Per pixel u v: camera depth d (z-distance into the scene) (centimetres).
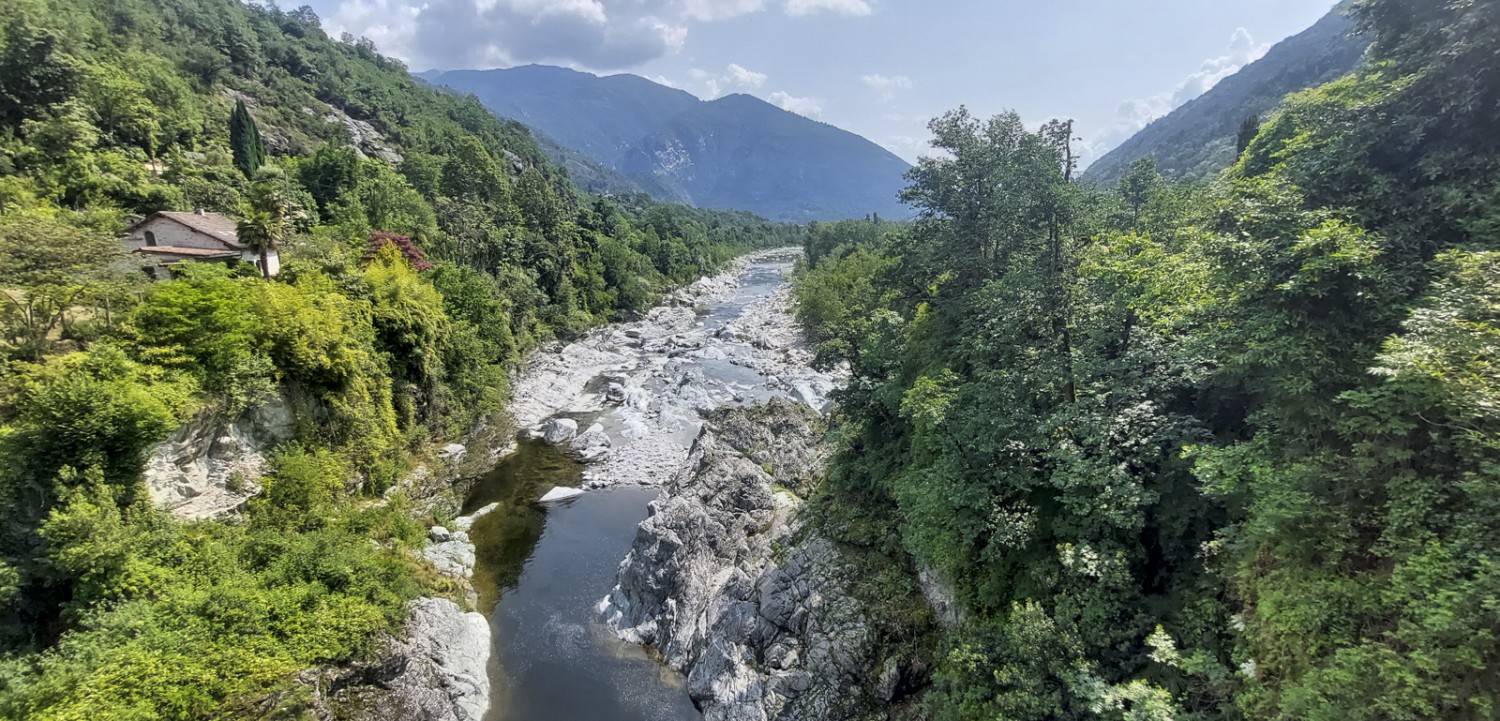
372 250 5047
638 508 3894
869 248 11338
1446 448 1080
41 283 2408
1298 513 1221
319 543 2445
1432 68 1414
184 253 3994
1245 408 1786
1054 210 2431
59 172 4409
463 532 3450
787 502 3431
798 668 2266
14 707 1645
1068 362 2017
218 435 2708
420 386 4209
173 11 10344
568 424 4941
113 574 1997
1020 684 1559
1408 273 1311
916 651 2147
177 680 1825
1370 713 1016
